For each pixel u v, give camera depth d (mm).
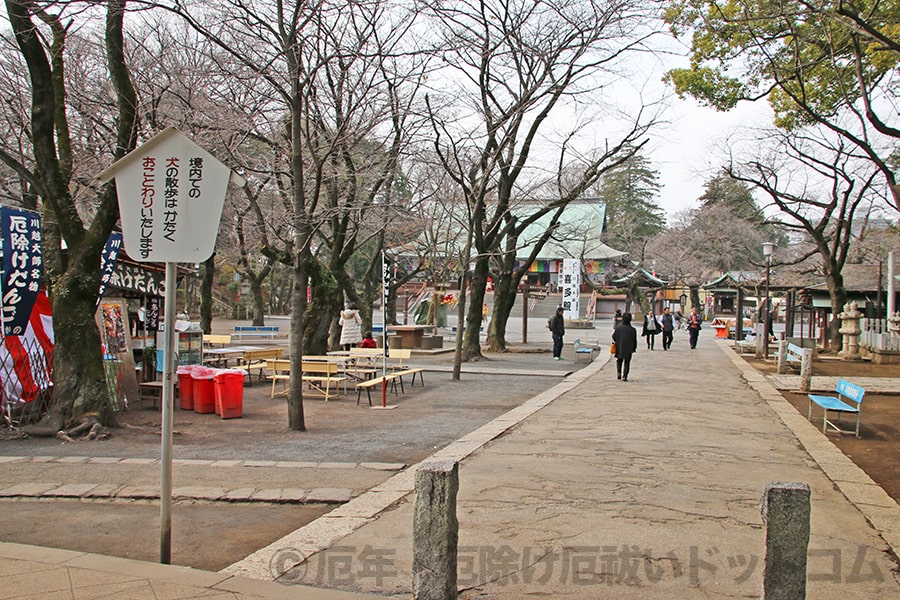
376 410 14156
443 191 27141
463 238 44000
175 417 12852
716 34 14391
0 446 9922
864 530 6250
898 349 26172
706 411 13391
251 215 19969
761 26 13805
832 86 15594
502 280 29969
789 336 36469
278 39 11758
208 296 31281
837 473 8383
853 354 27719
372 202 20938
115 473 8328
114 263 12820
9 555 5297
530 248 74250
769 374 21031
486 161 21844
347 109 17625
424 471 4426
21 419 11055
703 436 10734
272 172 14875
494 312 30344
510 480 7883
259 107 15000
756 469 8547
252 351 18250
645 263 67250
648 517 6516
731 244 56250
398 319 57719
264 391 17062
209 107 14617
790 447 10000
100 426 10648
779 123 17453
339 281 24703
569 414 12938
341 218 22109
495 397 16188
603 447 9805
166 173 5293
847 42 13070
